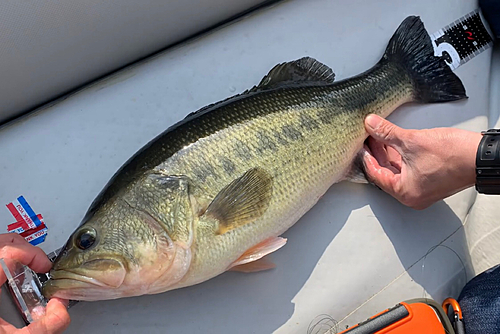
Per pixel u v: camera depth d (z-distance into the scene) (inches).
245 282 19.2
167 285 16.1
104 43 18.6
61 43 17.5
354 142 19.0
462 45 22.5
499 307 17.3
